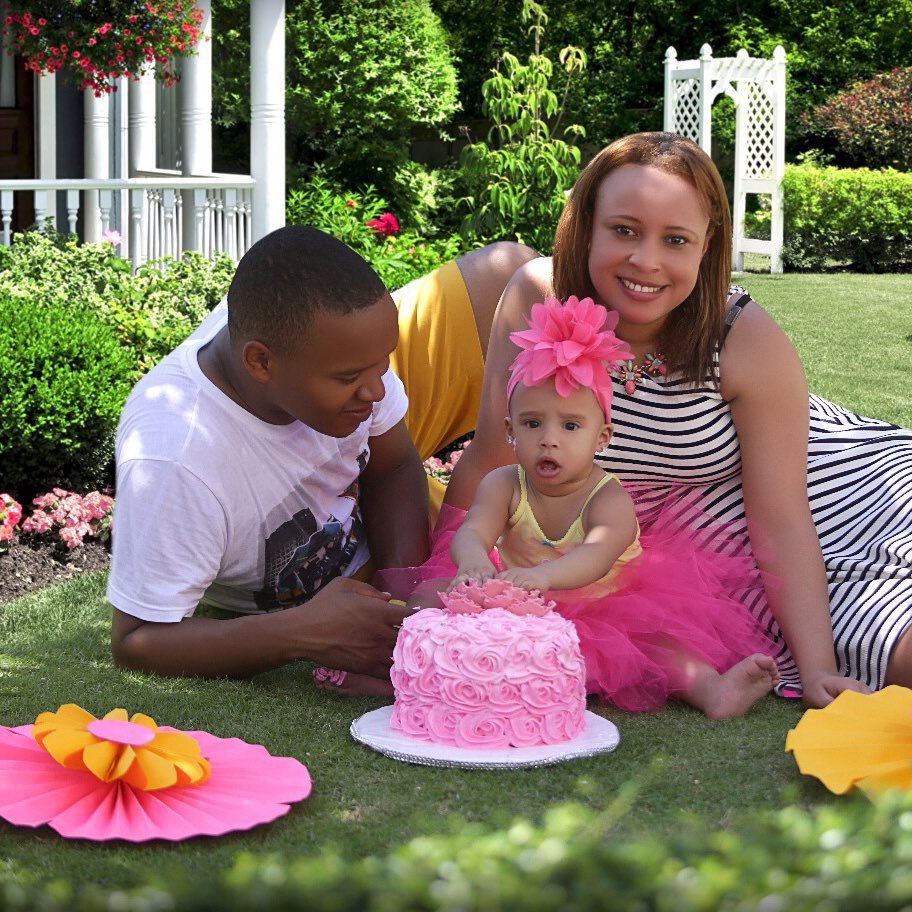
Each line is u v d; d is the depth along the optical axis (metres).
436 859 0.98
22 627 3.18
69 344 4.51
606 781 2.10
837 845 0.98
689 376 2.74
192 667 2.58
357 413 2.52
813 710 2.20
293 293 2.37
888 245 14.98
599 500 2.63
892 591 2.64
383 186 16.48
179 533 2.55
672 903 0.88
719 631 2.69
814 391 6.70
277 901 0.92
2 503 4.20
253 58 7.86
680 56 23.77
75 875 1.72
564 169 10.81
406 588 2.85
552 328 2.59
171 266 7.30
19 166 9.57
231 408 2.60
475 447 3.03
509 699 2.22
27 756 2.05
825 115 17.80
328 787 2.07
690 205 2.59
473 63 21.98
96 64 7.37
